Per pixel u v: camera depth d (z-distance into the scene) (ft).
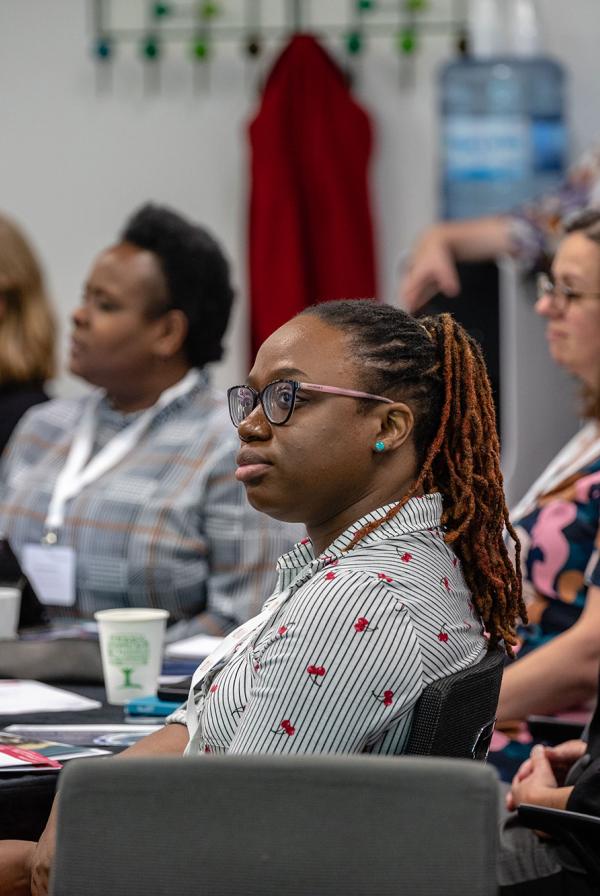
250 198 27.17
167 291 17.56
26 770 9.30
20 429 19.21
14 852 8.94
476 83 25.21
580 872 10.68
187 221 18.06
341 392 8.48
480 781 6.11
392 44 27.50
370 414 8.52
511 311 22.38
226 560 16.65
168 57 28.40
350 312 8.79
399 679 7.89
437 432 8.83
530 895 11.08
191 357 18.07
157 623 12.27
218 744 8.75
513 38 25.50
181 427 17.54
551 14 26.37
